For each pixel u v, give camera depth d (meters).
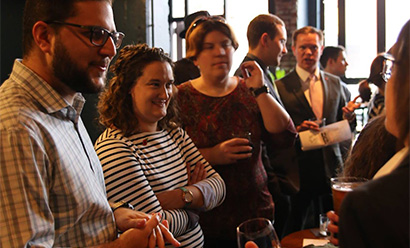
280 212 2.80
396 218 0.58
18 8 3.23
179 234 1.63
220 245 2.10
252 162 2.13
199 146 2.10
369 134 1.44
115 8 3.40
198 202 1.70
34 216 0.97
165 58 1.72
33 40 1.13
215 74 2.08
